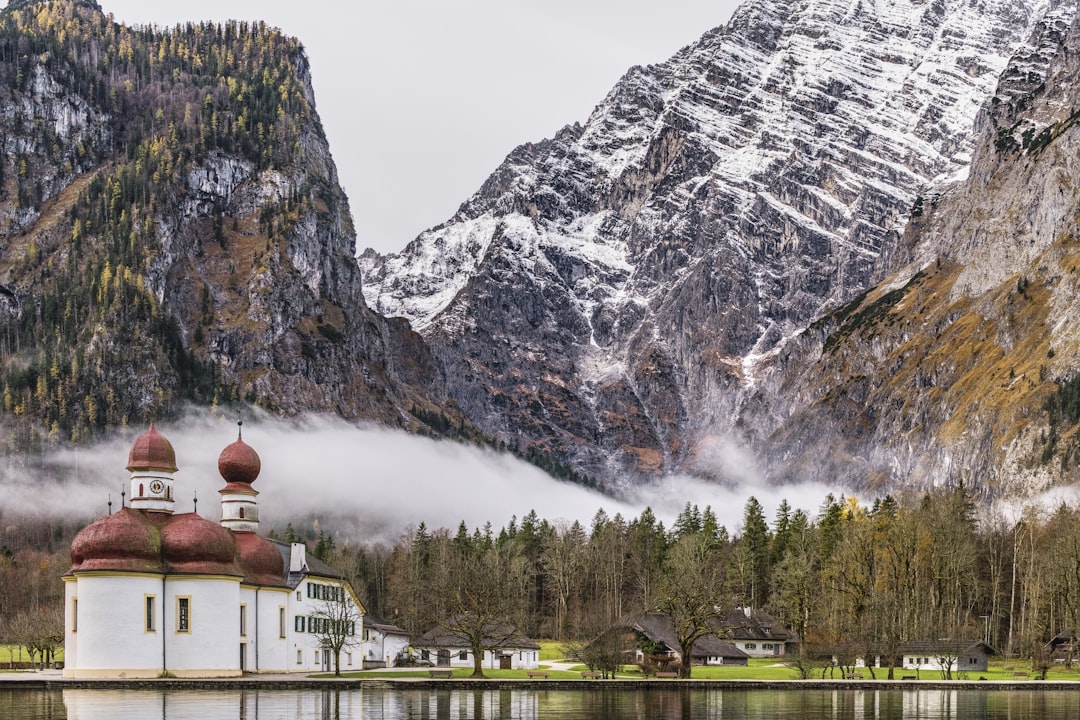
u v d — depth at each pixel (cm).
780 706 17212
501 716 15638
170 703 16750
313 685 19512
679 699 18112
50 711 15712
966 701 18338
